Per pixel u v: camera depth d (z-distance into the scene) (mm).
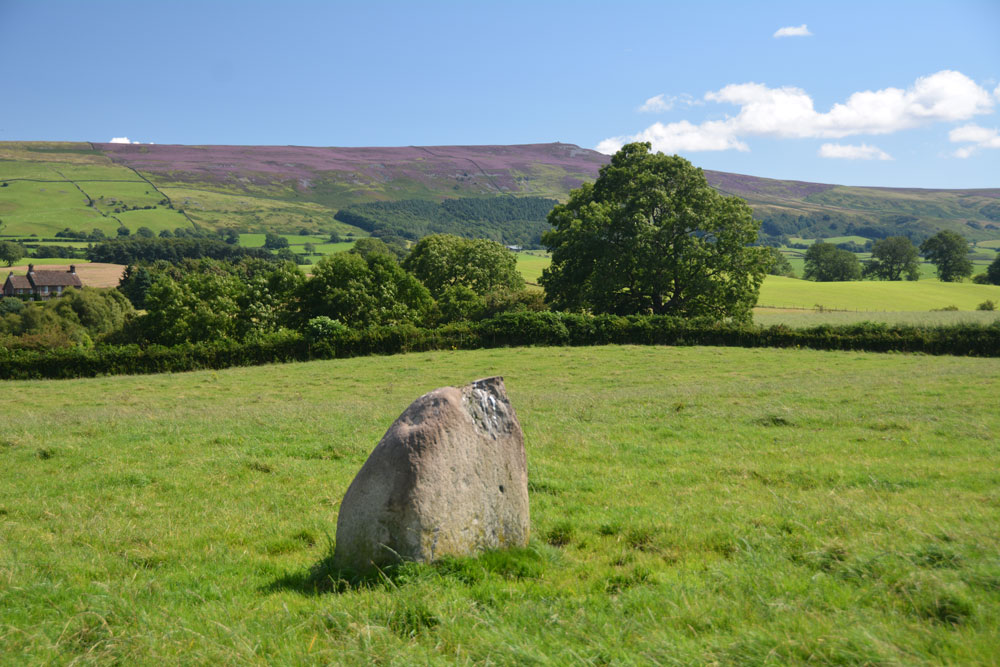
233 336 62156
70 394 32062
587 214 56938
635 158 60250
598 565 6941
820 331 45531
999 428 15664
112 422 19938
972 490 10117
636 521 8555
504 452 7191
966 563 5961
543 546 7301
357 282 62156
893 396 21625
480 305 66500
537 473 12016
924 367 34031
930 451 13336
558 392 28719
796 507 9125
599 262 55844
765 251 55500
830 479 11102
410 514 6336
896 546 6734
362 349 44938
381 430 17047
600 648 4668
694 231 57250
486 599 5820
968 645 4438
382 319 60906
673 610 5371
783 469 11789
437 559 6473
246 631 5355
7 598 6305
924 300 94438
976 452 13141
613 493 10461
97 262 141500
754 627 4891
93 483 11961
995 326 42656
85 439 16453
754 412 18953
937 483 10531
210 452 14633
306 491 11156
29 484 12070
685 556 7184
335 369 39219
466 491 6762
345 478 12000
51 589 6539
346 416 20078
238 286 65438
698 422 17609
